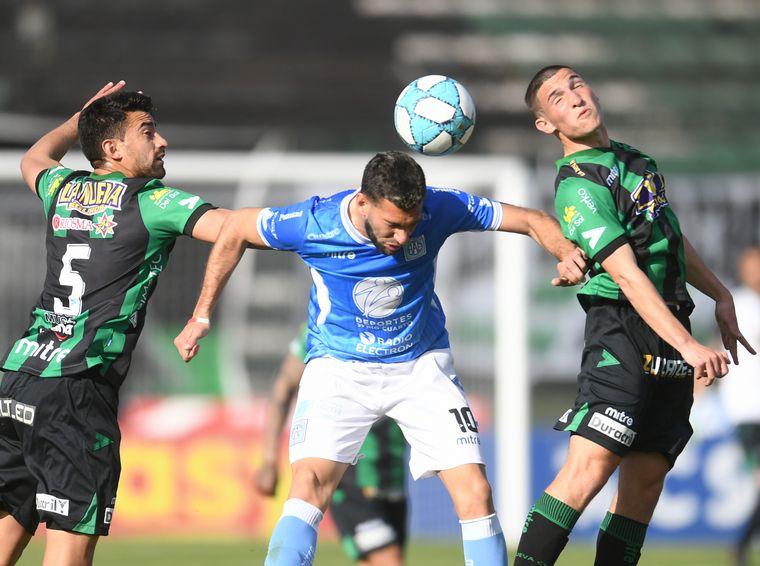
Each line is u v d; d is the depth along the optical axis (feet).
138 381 126.41
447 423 53.83
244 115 201.98
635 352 54.08
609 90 210.38
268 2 218.18
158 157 56.70
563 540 53.52
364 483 67.00
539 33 216.95
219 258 53.67
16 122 171.63
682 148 202.80
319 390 54.60
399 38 215.92
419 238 52.47
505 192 122.52
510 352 119.55
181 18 215.51
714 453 119.34
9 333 125.29
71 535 52.49
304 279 128.77
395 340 54.13
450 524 116.16
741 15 221.87
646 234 54.49
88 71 201.77
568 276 52.54
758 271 101.86
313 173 125.29
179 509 119.65
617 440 53.57
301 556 51.34
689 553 109.29
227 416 121.80
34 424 52.85
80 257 54.19
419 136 56.03
